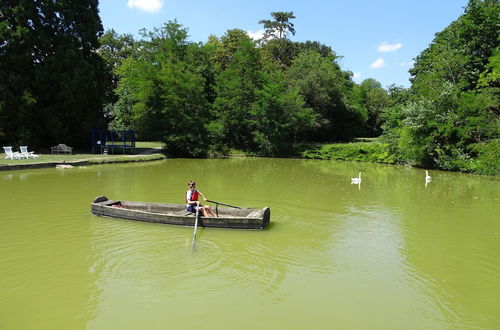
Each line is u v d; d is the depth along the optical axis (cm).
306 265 952
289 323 687
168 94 3959
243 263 952
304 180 2386
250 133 4478
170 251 1022
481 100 2780
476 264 979
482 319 716
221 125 4191
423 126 3031
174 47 4450
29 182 2041
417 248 1091
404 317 717
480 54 3200
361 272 917
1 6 3128
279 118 4341
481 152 2766
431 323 699
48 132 3381
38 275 866
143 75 4038
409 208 1595
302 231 1230
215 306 741
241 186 2100
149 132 4222
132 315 706
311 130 5122
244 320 694
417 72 4388
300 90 4747
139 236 1137
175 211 1370
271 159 4022
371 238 1177
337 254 1033
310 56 5325
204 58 4972
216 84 4891
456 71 3184
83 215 1365
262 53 5800
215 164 3359
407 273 916
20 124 3180
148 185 2045
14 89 3158
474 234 1230
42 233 1158
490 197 1866
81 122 3506
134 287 814
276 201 1702
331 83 5034
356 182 2275
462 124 2953
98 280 845
